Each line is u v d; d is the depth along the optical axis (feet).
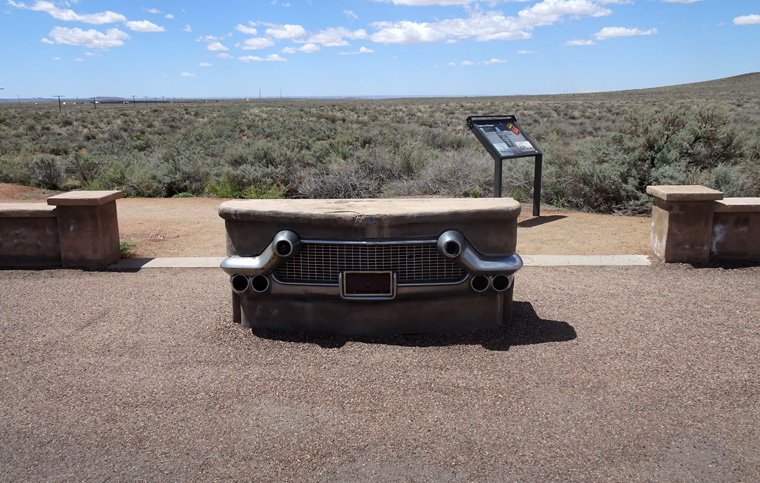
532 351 15.76
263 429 12.09
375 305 16.66
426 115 192.34
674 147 45.96
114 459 11.16
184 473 10.70
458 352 15.71
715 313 18.57
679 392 13.41
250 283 16.71
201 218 39.06
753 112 140.87
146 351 16.19
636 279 22.50
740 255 24.52
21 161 69.05
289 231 16.24
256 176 55.77
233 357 15.64
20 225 25.29
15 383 14.39
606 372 14.46
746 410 12.58
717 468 10.61
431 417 12.44
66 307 20.15
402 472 10.62
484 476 10.46
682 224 24.14
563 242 29.99
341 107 271.49
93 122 180.04
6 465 11.03
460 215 16.08
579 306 19.45
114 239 26.48
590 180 44.19
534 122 155.12
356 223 15.89
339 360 15.30
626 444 11.35
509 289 17.61
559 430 11.87
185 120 192.75
